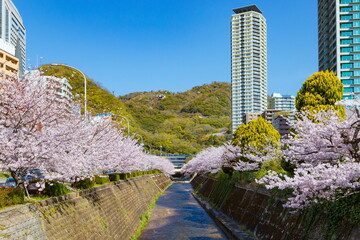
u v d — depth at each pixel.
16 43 125.50
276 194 20.89
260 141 30.97
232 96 160.50
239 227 25.36
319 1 89.81
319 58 90.25
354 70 73.69
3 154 11.64
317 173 10.78
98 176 24.39
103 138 19.50
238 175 34.00
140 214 33.25
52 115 12.82
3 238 9.20
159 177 80.25
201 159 61.69
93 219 17.64
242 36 159.62
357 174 9.86
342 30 74.62
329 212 13.47
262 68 162.38
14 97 11.98
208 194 49.12
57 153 12.66
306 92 18.95
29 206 11.60
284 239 17.27
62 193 15.34
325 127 11.59
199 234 26.28
